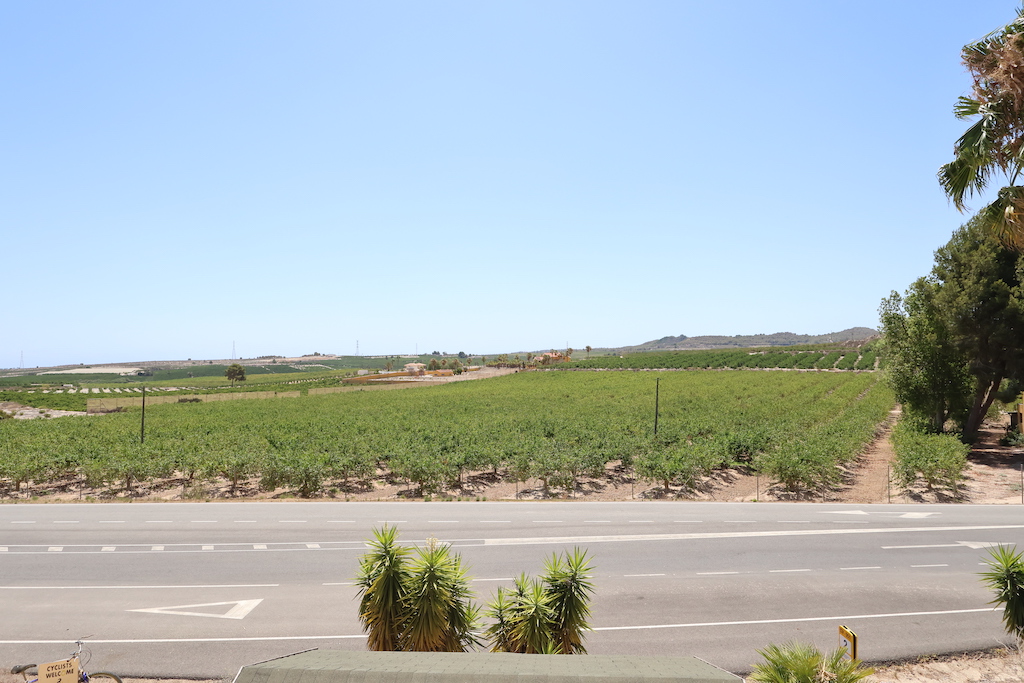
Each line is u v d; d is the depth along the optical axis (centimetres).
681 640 1341
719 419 5800
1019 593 1184
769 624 1424
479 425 5572
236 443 4325
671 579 1719
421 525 2334
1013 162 1283
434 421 6147
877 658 1261
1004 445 4638
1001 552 1245
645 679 767
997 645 1316
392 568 1072
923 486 3269
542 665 834
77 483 3506
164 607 1516
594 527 2303
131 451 3741
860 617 1462
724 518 2472
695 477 3456
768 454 3662
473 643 1130
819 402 7462
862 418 5541
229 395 11069
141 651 1288
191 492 3144
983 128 1273
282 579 1720
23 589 1636
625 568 1812
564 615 1077
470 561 1875
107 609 1503
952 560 1889
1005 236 1336
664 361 17975
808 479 3219
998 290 3984
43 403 10075
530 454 3509
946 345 4466
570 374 14925
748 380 11700
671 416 6475
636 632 1380
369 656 887
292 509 2666
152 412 8175
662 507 2736
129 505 2778
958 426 4847
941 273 4466
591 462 3438
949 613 1483
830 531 2244
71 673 942
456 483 3428
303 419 6738
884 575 1750
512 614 1098
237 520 2425
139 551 1983
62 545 2052
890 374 4944
